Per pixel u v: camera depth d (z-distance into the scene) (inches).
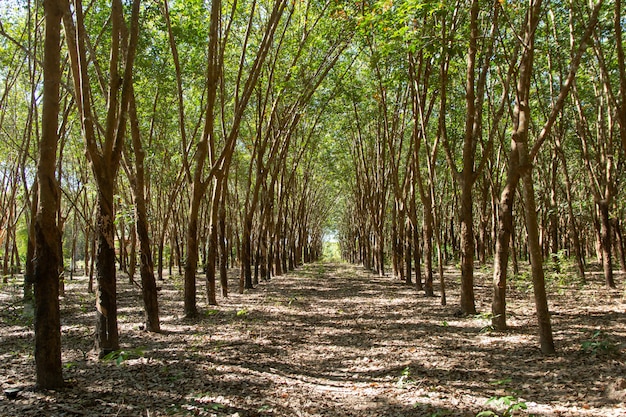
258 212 1184.8
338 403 247.6
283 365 323.0
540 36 617.0
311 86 719.1
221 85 639.8
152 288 421.4
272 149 843.4
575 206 934.4
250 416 224.4
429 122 854.5
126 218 475.5
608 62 593.0
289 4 703.1
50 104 234.1
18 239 1364.4
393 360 330.6
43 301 245.8
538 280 321.7
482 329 400.2
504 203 397.7
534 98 696.4
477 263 1197.1
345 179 1440.7
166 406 233.6
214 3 450.0
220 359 327.6
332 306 589.0
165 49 599.2
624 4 498.0
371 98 890.1
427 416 221.0
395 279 959.6
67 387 251.4
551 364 294.5
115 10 299.6
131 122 413.1
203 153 485.1
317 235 2534.5
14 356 329.1
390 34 439.8
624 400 218.2
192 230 492.4
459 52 356.5
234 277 1071.0
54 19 234.4
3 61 625.3
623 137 374.9
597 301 530.6
